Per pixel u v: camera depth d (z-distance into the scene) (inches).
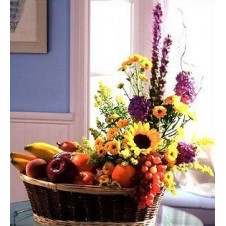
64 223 52.6
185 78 53.3
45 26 147.6
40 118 150.0
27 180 53.2
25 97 151.0
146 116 51.1
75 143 60.9
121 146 51.9
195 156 52.6
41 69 149.9
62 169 51.1
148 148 50.1
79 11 147.6
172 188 52.6
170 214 71.5
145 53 152.8
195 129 158.4
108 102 56.2
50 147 57.6
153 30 51.5
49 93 150.3
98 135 55.8
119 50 154.3
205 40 155.9
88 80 149.9
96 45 152.8
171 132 53.9
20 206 70.5
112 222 51.8
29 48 148.6
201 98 157.8
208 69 156.7
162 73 51.9
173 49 152.2
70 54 148.8
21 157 57.9
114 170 50.5
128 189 49.8
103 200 50.6
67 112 150.4
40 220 54.6
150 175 49.0
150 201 49.6
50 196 52.2
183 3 155.3
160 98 52.2
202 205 127.9
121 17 153.3
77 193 50.5
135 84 54.3
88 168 53.6
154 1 149.9
